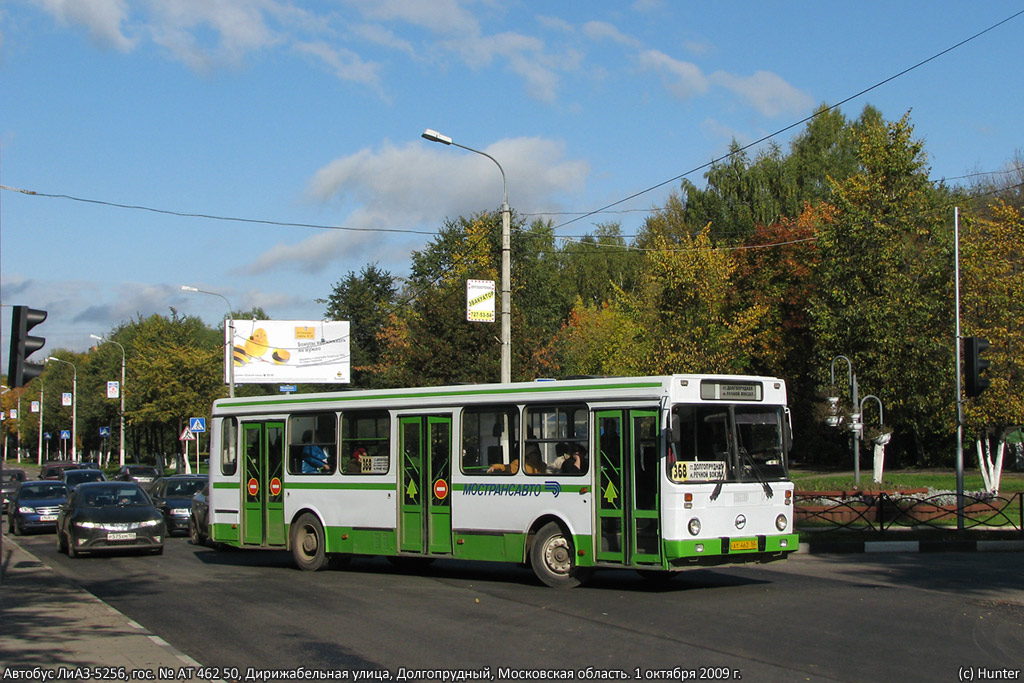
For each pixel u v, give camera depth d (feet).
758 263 169.17
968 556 61.36
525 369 96.73
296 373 179.52
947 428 106.93
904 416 117.19
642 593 44.88
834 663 29.22
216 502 63.31
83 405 279.28
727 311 169.48
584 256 209.05
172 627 37.24
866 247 112.88
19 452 411.34
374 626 36.83
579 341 162.61
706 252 128.98
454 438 51.80
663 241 131.75
